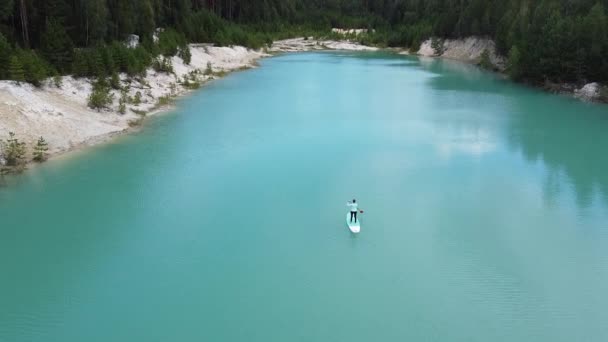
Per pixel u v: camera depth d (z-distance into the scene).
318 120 57.03
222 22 128.12
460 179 38.81
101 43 65.94
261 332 21.92
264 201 34.66
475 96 72.50
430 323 22.53
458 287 25.09
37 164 40.78
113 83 61.38
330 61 120.56
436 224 31.50
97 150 44.84
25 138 42.81
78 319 22.66
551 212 33.12
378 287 25.09
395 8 189.25
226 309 23.38
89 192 35.78
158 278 25.70
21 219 31.67
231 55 108.38
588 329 22.16
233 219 32.00
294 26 179.50
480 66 108.62
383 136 50.38
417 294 24.55
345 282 25.48
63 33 59.25
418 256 27.88
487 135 50.91
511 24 100.19
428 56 135.88
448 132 52.00
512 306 23.67
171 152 44.72
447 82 86.44
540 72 77.81
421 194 35.97
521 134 51.19
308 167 41.19
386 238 29.78
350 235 30.14
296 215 32.66
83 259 27.36
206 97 70.25
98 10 70.19
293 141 48.47
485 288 25.00
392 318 22.84
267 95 72.50
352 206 30.67
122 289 24.78
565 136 50.47
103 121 51.53
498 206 34.06
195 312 23.19
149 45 80.62
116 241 29.20
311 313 23.17
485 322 22.61
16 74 48.97
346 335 21.78
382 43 163.00
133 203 34.09
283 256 27.81
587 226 31.19
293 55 135.00
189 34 109.50
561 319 22.80
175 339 21.45
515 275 26.08
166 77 75.56
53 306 23.53
